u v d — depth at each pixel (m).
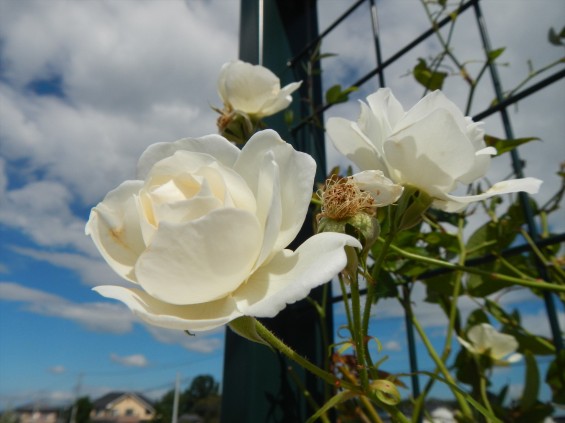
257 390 0.30
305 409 0.32
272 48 0.44
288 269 0.11
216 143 0.14
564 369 0.22
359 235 0.15
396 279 0.29
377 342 0.18
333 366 0.28
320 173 0.39
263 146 0.13
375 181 0.16
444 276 0.30
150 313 0.10
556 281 0.28
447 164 0.16
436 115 0.15
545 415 0.23
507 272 0.29
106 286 0.11
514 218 0.29
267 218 0.10
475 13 0.31
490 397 0.27
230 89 0.31
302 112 0.44
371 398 0.15
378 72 0.36
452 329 0.26
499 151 0.24
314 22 0.47
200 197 0.11
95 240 0.13
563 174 0.29
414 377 0.27
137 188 0.13
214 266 0.10
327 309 0.35
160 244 0.10
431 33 0.33
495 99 0.30
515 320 0.30
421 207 0.17
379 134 0.18
